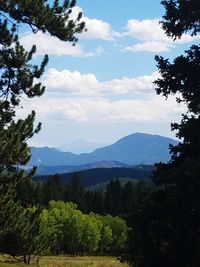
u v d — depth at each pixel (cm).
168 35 1688
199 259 1310
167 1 1659
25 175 1509
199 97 1586
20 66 1491
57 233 10400
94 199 13438
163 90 1656
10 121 1488
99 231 11088
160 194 1462
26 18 1475
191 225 1359
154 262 1437
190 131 1463
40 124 1498
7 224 1480
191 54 1612
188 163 1374
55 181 13375
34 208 1598
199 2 1588
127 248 1495
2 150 1398
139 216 1446
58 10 1515
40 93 1528
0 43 1483
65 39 1515
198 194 1338
